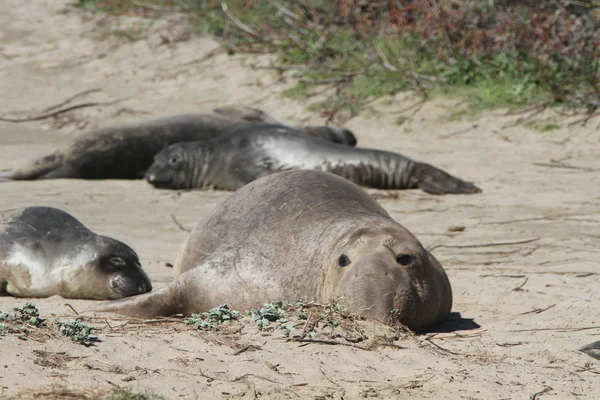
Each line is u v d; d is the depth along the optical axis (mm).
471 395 17797
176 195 44969
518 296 27031
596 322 24062
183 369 18094
